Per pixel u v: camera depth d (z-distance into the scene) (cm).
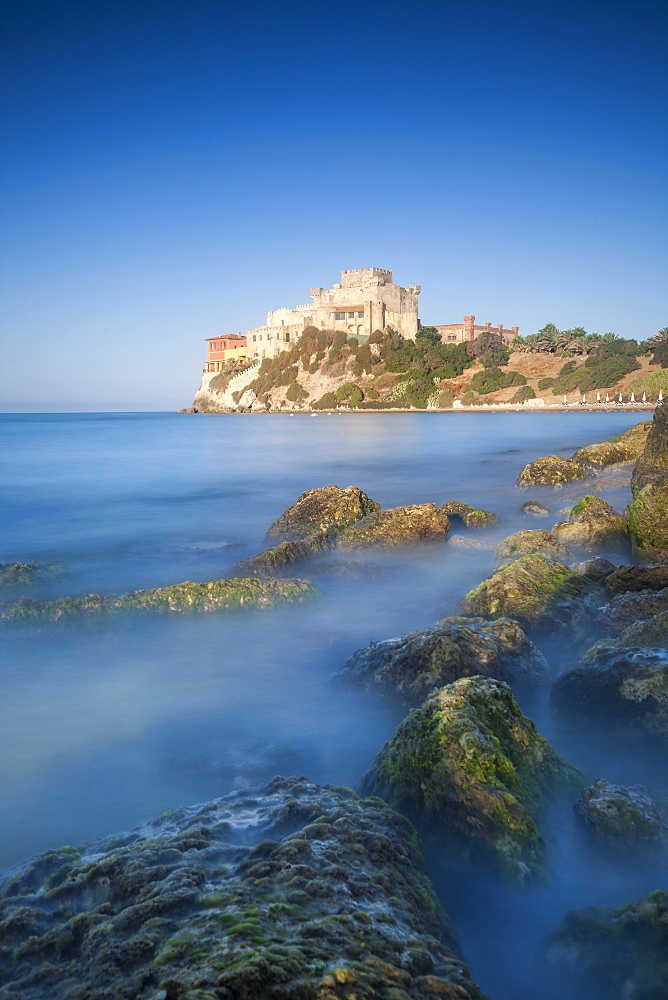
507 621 748
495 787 420
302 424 9262
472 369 15338
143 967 253
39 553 1547
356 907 291
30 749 600
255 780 541
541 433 5697
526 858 389
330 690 715
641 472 1416
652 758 538
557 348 15412
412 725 490
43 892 336
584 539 1322
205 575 1336
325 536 1395
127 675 779
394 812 408
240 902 288
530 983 321
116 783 541
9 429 8506
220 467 3419
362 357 16188
